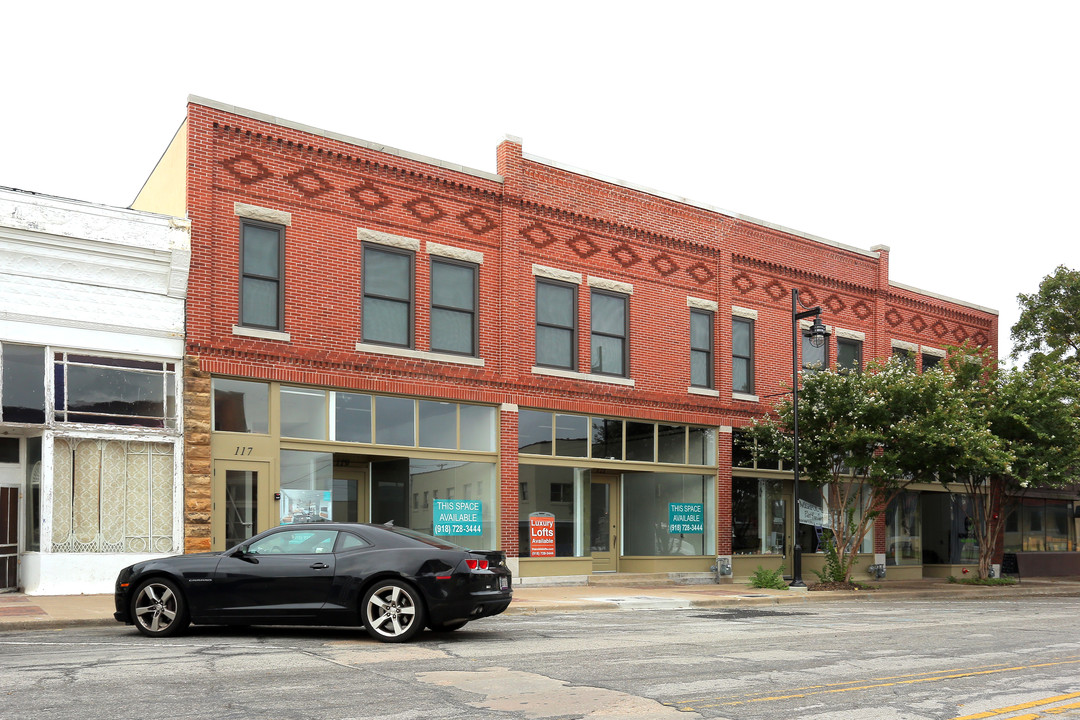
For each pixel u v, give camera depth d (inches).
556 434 921.5
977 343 1376.7
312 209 783.7
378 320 815.7
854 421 962.7
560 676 378.3
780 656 450.3
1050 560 1440.7
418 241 839.7
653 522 1000.2
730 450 1057.5
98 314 682.2
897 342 1250.0
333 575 471.8
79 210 677.3
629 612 705.6
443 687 350.3
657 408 994.7
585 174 960.3
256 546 486.6
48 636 490.3
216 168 738.8
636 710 314.8
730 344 1069.8
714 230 1066.7
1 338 647.8
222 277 733.3
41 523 654.5
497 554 498.9
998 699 347.6
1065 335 1400.1
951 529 1294.3
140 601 490.0
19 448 678.5
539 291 920.9
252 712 302.4
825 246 1181.1
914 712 321.4
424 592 467.8
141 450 693.9
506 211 896.3
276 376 749.9
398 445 815.7
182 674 370.6
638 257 997.2
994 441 953.5
